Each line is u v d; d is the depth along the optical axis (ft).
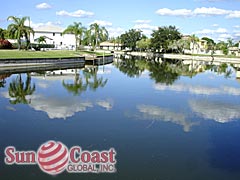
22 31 180.14
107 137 36.94
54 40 319.27
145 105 56.75
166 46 335.67
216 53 354.13
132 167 28.25
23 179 25.31
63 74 110.63
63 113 48.24
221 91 80.12
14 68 113.19
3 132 37.78
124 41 411.95
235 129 42.47
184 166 28.94
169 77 113.29
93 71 129.70
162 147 33.99
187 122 45.50
